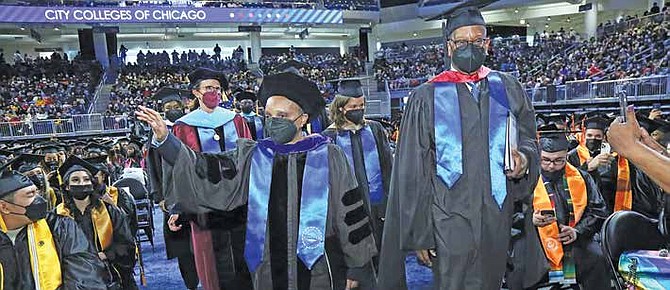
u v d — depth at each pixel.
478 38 2.21
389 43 36.66
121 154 9.55
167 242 4.15
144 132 14.91
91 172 3.29
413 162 2.24
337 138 3.64
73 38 31.09
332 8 30.45
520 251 2.79
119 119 19.08
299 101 2.21
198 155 2.25
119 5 26.70
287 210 2.24
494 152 2.17
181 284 4.78
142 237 6.88
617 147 1.22
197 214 2.67
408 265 4.94
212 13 27.45
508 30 33.72
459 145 2.17
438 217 2.20
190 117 3.66
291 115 2.22
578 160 4.20
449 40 2.28
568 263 3.16
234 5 28.42
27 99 22.58
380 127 3.92
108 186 4.02
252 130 4.11
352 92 3.65
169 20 26.77
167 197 2.24
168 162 2.19
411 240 2.25
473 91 2.23
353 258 2.35
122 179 5.82
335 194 2.33
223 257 3.04
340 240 2.36
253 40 31.11
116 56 29.09
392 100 23.41
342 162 2.37
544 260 2.77
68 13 24.98
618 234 2.35
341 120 3.71
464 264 2.17
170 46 33.03
